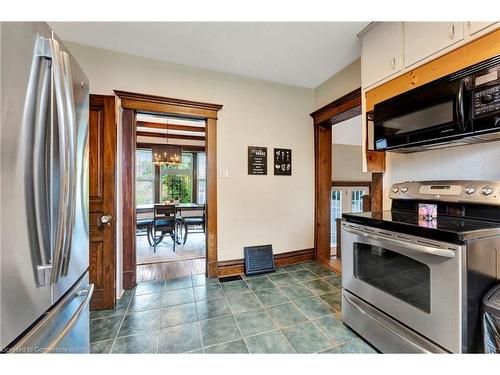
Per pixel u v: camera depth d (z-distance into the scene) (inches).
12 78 25.8
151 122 199.0
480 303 41.9
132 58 97.2
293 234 127.0
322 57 98.3
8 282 25.5
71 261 39.3
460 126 48.5
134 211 98.4
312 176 131.6
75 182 36.3
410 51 62.3
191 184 265.4
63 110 31.6
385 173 80.5
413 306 49.1
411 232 49.2
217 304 83.6
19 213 26.9
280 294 91.3
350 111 106.7
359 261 64.4
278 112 123.6
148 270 118.0
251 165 117.6
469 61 50.1
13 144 26.0
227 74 112.7
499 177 54.2
